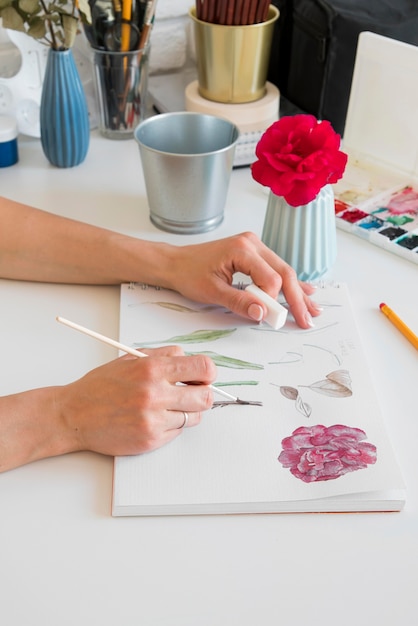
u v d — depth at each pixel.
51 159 1.04
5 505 0.60
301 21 1.07
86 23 1.01
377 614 0.53
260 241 0.81
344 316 0.79
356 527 0.59
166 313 0.79
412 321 0.79
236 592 0.54
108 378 0.64
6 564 0.55
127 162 1.07
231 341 0.75
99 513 0.59
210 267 0.79
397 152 1.00
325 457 0.62
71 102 0.99
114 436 0.62
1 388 0.69
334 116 1.10
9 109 1.08
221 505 0.59
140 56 1.05
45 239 0.83
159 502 0.59
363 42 0.97
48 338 0.76
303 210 0.80
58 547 0.57
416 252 0.88
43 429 0.63
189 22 1.24
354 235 0.93
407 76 0.94
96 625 0.52
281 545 0.57
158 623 0.52
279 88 1.19
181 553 0.56
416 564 0.56
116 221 0.94
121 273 0.82
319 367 0.72
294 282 0.78
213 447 0.64
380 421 0.66
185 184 0.87
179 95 1.19
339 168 0.79
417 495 0.61
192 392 0.64
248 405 0.67
